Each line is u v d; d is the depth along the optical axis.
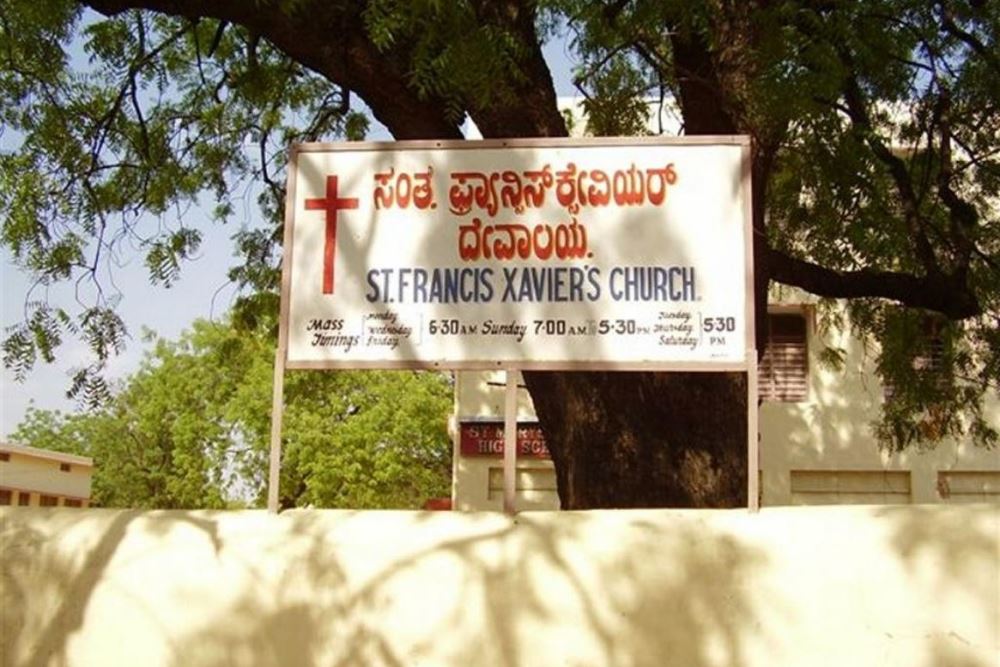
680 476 6.00
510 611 4.39
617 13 7.75
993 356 10.09
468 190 4.90
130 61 9.91
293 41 6.77
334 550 4.55
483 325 4.77
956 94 9.06
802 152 8.34
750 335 4.67
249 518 4.71
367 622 4.45
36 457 25.75
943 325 10.14
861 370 16.02
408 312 4.81
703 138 4.84
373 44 6.57
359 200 4.93
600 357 4.70
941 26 8.70
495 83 6.11
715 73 6.81
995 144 9.43
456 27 5.91
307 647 4.46
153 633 4.57
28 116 9.52
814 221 9.59
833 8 7.21
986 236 9.51
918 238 8.63
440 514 4.64
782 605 4.31
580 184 4.86
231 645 4.51
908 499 18.58
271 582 4.55
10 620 4.69
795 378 19.03
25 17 8.65
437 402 31.97
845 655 4.25
